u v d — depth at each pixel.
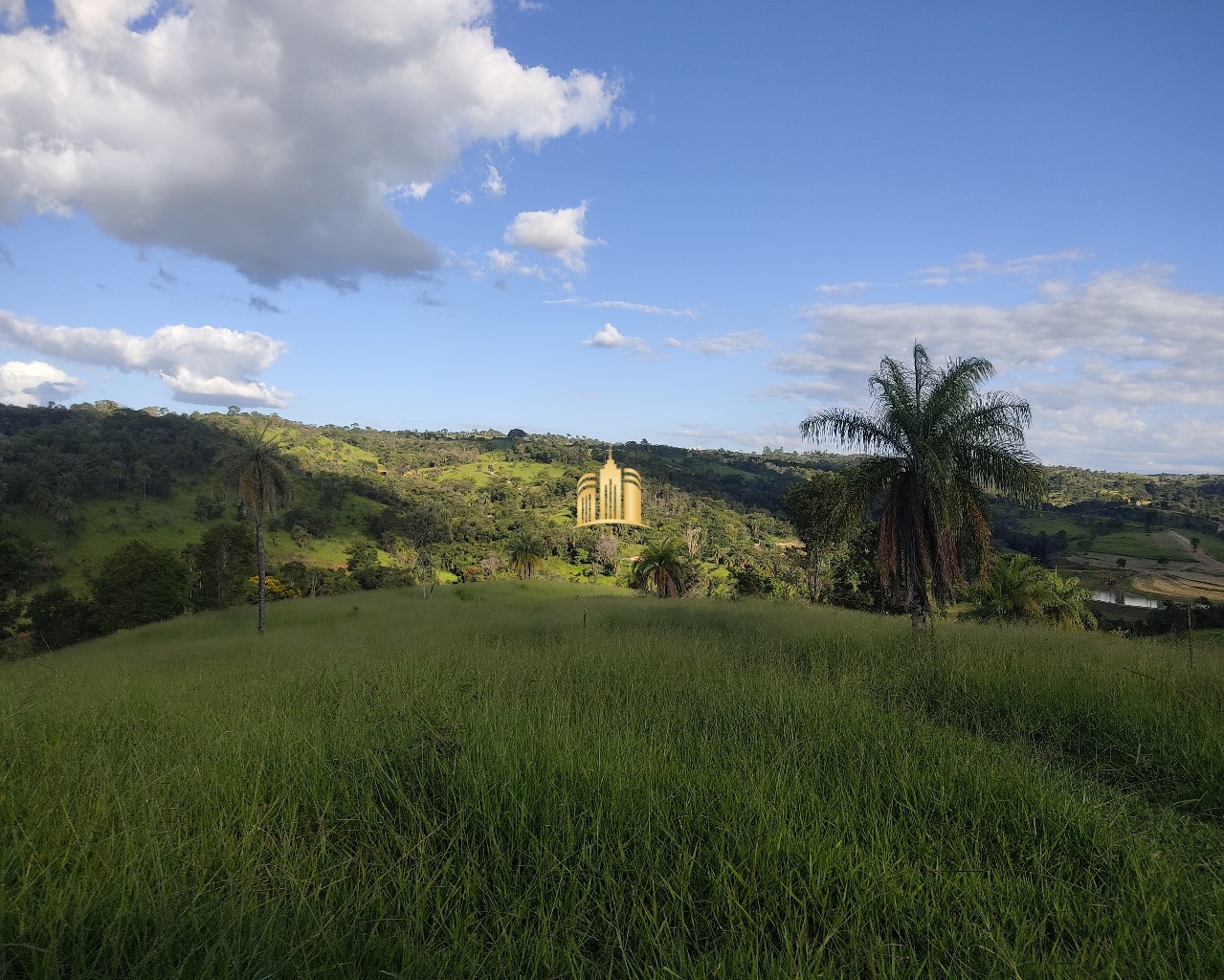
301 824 4.26
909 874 3.60
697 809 4.28
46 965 2.58
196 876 3.33
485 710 6.10
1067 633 16.91
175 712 7.10
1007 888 3.55
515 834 3.97
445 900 3.35
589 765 4.79
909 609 15.58
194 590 48.12
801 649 12.84
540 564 62.69
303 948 2.87
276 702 7.43
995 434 15.02
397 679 8.41
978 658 10.39
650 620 20.67
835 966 2.97
